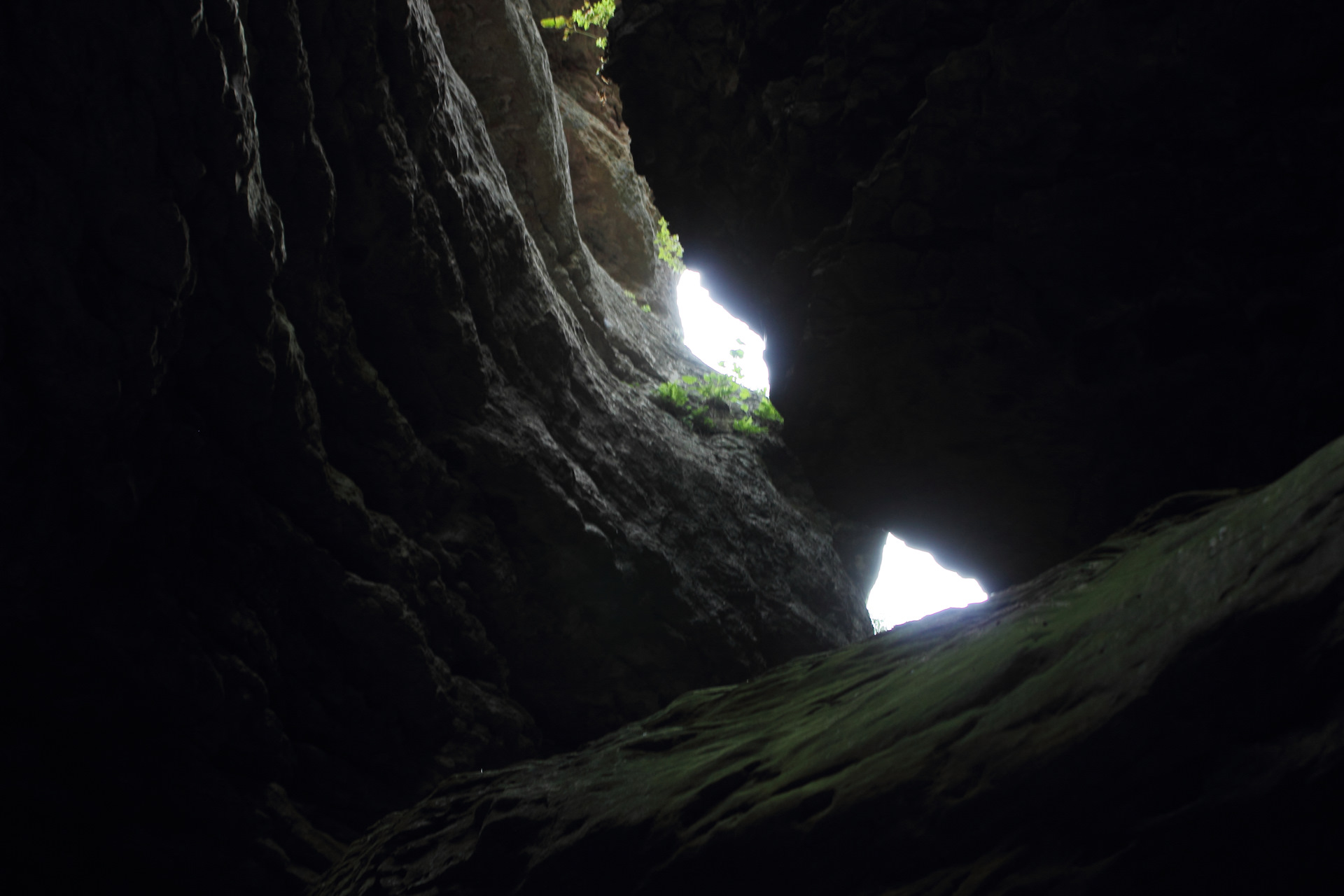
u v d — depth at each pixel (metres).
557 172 14.92
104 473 5.73
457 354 9.61
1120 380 6.23
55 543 5.63
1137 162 5.64
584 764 5.05
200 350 6.35
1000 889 2.37
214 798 6.87
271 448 7.28
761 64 7.45
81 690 6.23
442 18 14.05
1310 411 5.55
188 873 6.78
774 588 14.25
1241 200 5.42
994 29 5.67
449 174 9.69
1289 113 5.06
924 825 2.71
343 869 5.71
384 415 8.71
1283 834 1.92
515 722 9.72
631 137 8.67
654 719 5.62
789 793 3.30
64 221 4.83
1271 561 2.27
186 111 5.14
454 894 4.29
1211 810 2.04
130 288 5.23
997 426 6.96
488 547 9.82
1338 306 5.27
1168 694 2.25
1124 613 2.77
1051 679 2.77
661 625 11.76
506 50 14.32
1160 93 5.32
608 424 12.86
